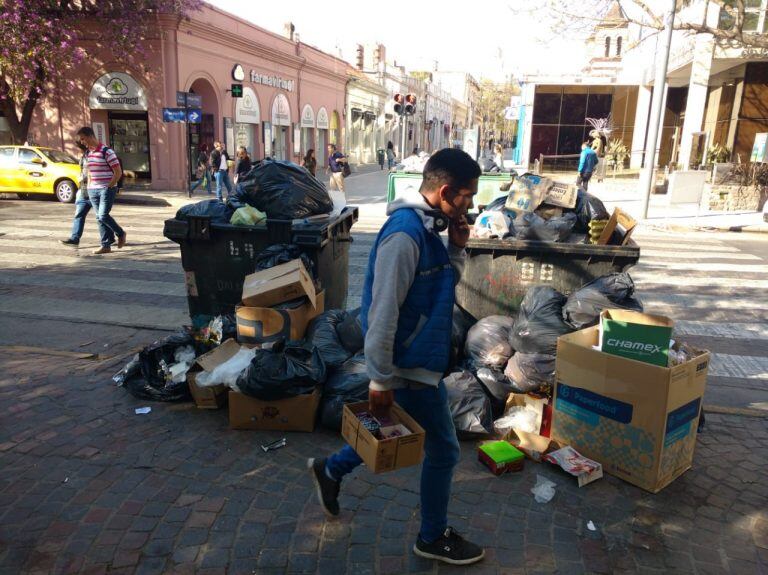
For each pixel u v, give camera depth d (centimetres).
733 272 914
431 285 236
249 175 511
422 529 270
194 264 511
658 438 317
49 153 1638
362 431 254
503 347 421
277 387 366
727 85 2331
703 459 363
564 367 353
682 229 1405
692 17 1909
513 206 487
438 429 256
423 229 233
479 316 476
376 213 1569
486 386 402
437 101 6656
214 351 418
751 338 609
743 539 291
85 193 967
